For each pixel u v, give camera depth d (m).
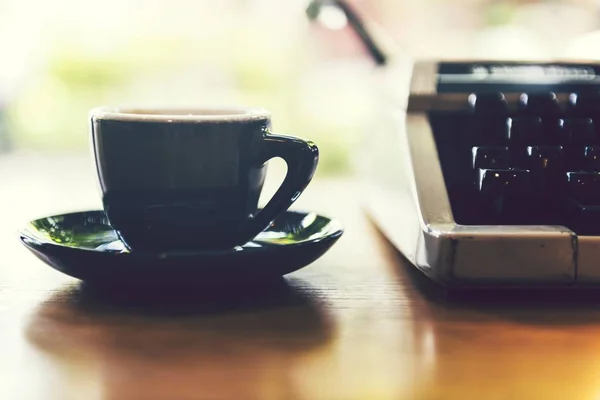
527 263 0.42
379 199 0.54
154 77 1.05
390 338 0.39
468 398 0.34
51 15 1.03
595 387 0.35
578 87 0.51
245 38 1.04
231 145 0.43
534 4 0.92
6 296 0.43
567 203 0.44
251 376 0.35
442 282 0.42
